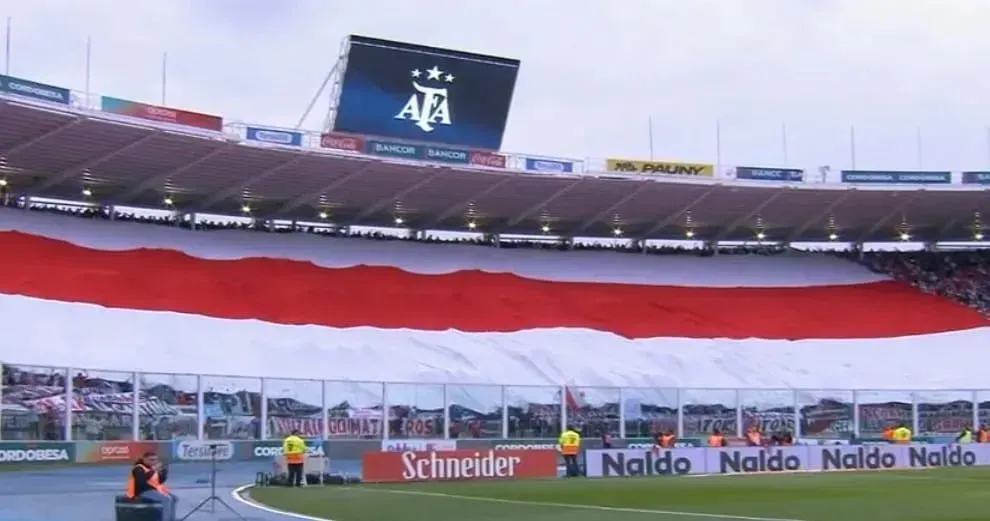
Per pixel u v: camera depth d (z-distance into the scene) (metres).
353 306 62.38
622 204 72.81
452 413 50.72
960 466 48.88
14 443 41.81
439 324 62.16
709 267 77.38
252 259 65.88
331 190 67.25
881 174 72.31
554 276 72.50
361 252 70.44
